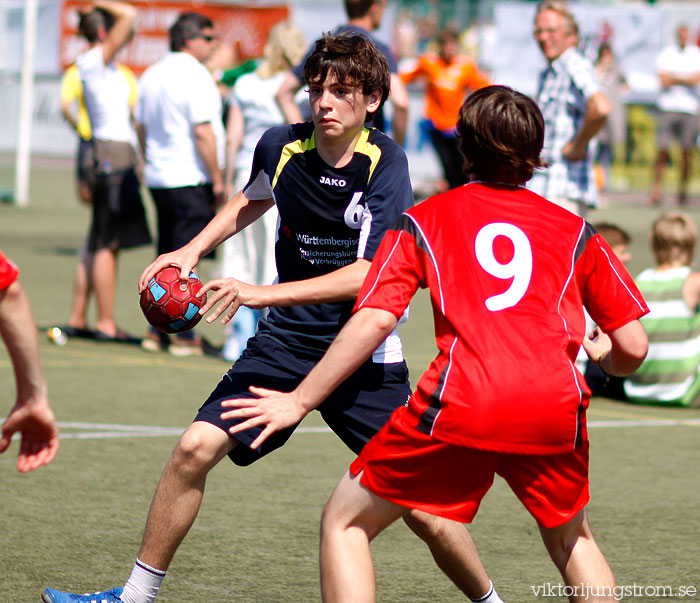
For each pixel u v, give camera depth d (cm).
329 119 978
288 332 1029
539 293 864
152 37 6781
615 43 5938
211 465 959
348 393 1012
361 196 1002
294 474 1509
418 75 4244
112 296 2408
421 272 875
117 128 2331
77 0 7231
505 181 905
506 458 859
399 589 1114
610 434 1789
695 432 1816
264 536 1257
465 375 839
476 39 7294
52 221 4559
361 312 866
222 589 1097
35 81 7456
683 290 2011
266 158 1031
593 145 2048
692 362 2009
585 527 891
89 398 1891
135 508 1344
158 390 1970
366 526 873
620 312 884
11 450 1582
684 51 5453
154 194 2212
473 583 998
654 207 5422
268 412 880
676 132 5516
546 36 2020
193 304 1058
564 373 848
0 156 7394
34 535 1240
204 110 2166
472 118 898
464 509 863
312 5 6894
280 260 1053
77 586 1094
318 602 1070
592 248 888
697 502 1427
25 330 735
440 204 886
